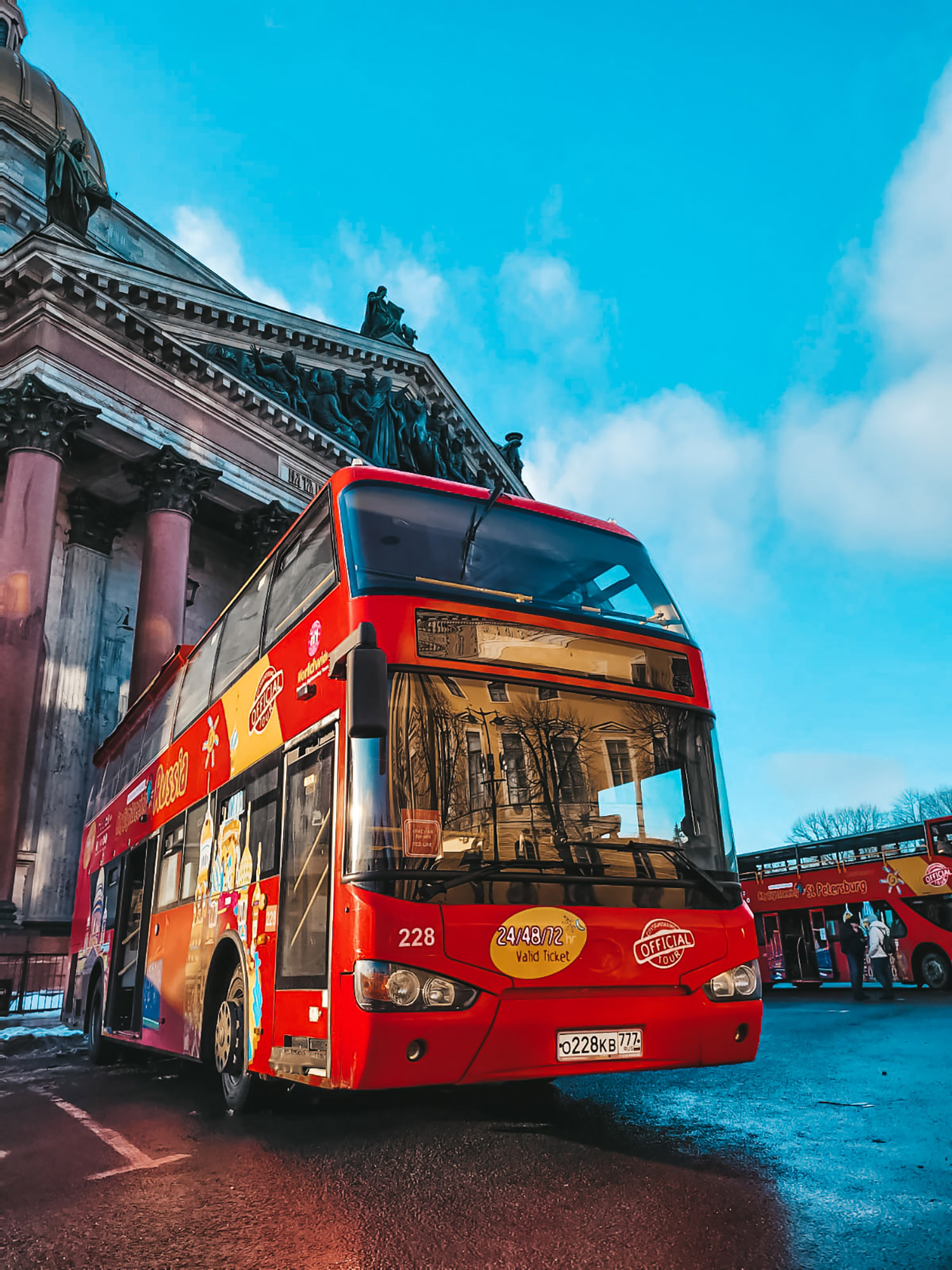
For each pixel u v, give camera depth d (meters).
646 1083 9.58
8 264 33.12
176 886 11.35
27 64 58.06
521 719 7.00
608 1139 6.77
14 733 28.41
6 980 25.72
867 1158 6.00
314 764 7.34
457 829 6.45
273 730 8.49
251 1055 7.81
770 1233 4.55
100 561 38.78
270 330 41.00
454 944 6.08
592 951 6.45
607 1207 5.04
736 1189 5.34
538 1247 4.47
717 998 6.78
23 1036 19.12
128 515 39.84
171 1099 10.24
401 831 6.29
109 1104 10.00
